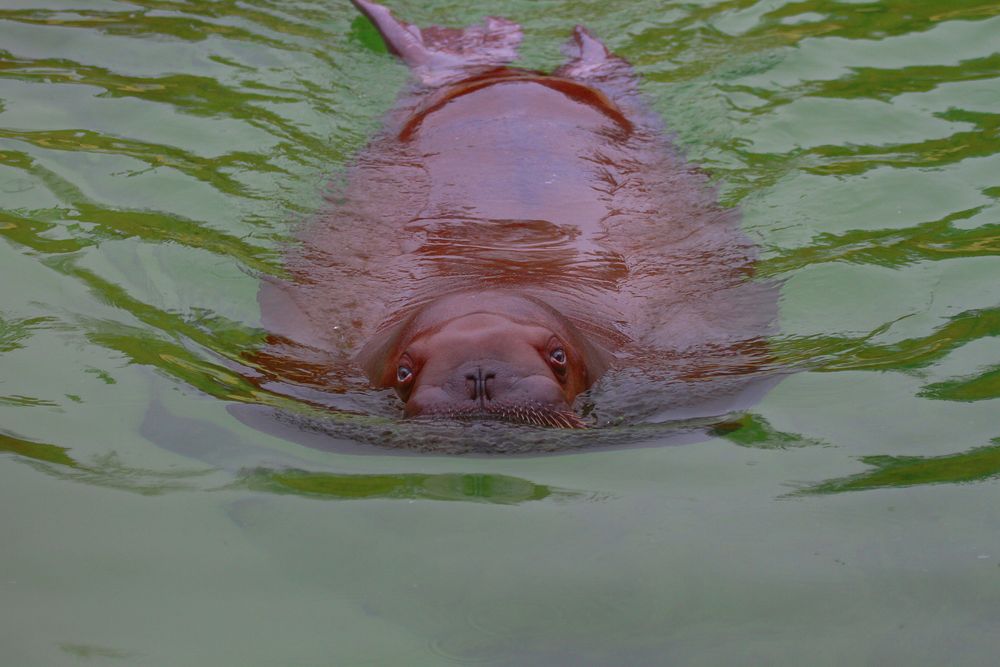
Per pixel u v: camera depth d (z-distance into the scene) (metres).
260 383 5.81
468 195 7.33
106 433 5.34
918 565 4.26
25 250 7.09
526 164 7.57
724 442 5.16
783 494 4.74
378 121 8.75
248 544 4.53
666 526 4.54
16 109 8.97
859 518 4.55
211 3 10.70
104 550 4.54
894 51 9.66
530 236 6.86
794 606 4.08
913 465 4.92
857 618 4.00
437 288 6.29
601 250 6.79
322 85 9.34
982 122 8.55
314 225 7.41
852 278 6.73
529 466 4.96
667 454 5.06
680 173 7.95
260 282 6.86
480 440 5.08
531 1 10.71
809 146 8.41
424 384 5.19
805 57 9.64
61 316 6.41
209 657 3.95
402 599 4.18
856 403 5.47
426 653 3.92
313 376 5.86
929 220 7.36
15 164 8.16
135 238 7.30
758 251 7.07
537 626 4.02
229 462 5.08
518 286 6.16
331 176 8.02
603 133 8.12
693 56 9.76
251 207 7.70
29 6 10.64
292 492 4.83
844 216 7.48
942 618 3.98
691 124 8.71
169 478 4.98
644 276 6.64
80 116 8.89
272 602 4.21
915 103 8.89
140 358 6.02
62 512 4.77
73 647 4.02
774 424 5.31
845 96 9.05
